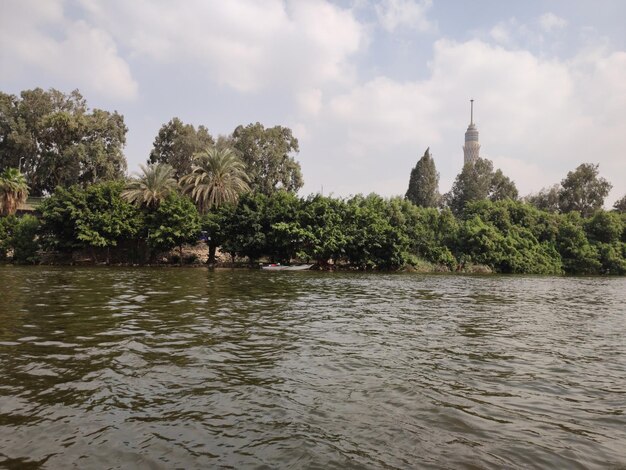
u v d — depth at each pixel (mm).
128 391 6082
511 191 81875
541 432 4965
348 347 9102
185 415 5246
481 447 4535
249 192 46844
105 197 43312
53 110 66188
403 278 33719
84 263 42750
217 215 44719
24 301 14797
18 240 41094
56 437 4586
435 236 52344
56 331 9969
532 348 9422
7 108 63562
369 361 7984
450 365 7832
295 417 5242
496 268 50781
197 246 49500
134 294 17656
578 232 57000
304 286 23938
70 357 7777
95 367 7188
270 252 44469
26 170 66125
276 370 7250
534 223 58406
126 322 11250
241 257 45531
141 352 8227
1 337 9258
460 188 83750
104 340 9141
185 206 44156
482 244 50344
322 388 6367
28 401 5617
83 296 16484
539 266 51719
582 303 19344
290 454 4273
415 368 7570
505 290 25156
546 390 6516
